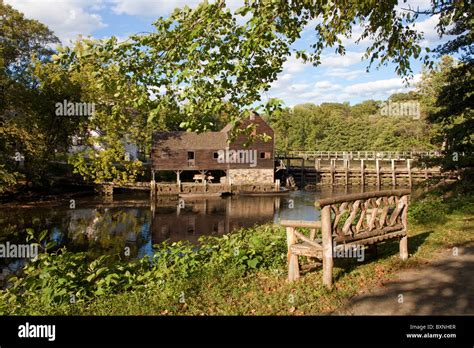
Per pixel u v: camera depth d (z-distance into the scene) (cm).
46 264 763
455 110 1842
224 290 681
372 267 753
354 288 632
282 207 3712
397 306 553
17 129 3181
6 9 4009
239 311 575
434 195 1994
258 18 526
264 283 716
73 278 752
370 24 654
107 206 3441
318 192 4872
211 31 568
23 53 4444
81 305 664
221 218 3116
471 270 702
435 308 541
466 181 1820
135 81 579
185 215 3222
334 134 8325
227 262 832
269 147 5072
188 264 842
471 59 1770
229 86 582
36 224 2502
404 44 639
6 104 3331
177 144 4769
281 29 569
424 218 1242
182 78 569
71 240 2141
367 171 5478
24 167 3403
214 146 4847
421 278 672
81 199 3691
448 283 638
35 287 739
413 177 5262
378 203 734
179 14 557
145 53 573
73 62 571
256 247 899
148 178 5088
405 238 805
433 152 5031
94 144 4022
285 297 617
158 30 555
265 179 5053
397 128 6756
